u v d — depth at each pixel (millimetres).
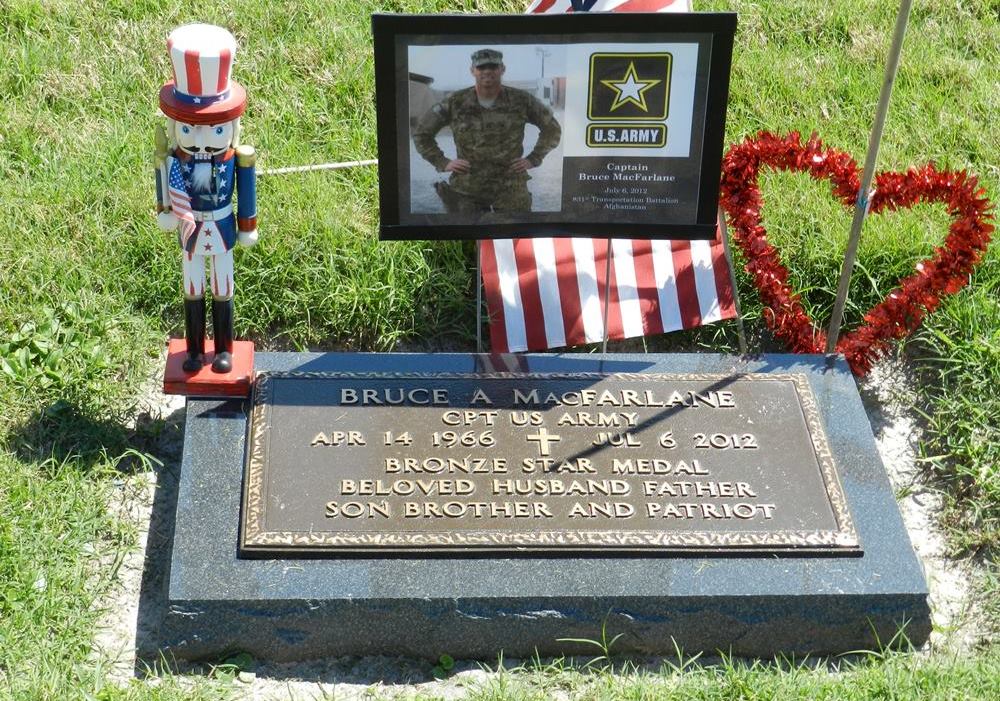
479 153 1896
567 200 1929
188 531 1773
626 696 1717
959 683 1721
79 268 2094
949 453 2004
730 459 1854
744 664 1771
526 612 1744
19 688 1680
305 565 1750
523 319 2080
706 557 1776
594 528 1783
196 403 1891
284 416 1866
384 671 1754
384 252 2139
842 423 1918
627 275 2098
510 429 1868
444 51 1849
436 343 2119
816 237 2197
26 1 2471
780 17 2592
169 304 2098
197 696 1700
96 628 1764
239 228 1844
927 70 2514
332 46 2451
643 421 1886
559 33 1847
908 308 2037
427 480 1814
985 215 1981
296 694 1726
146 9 2500
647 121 1890
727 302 2100
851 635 1778
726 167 2053
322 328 2105
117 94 2352
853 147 2357
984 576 1881
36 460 1894
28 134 2273
